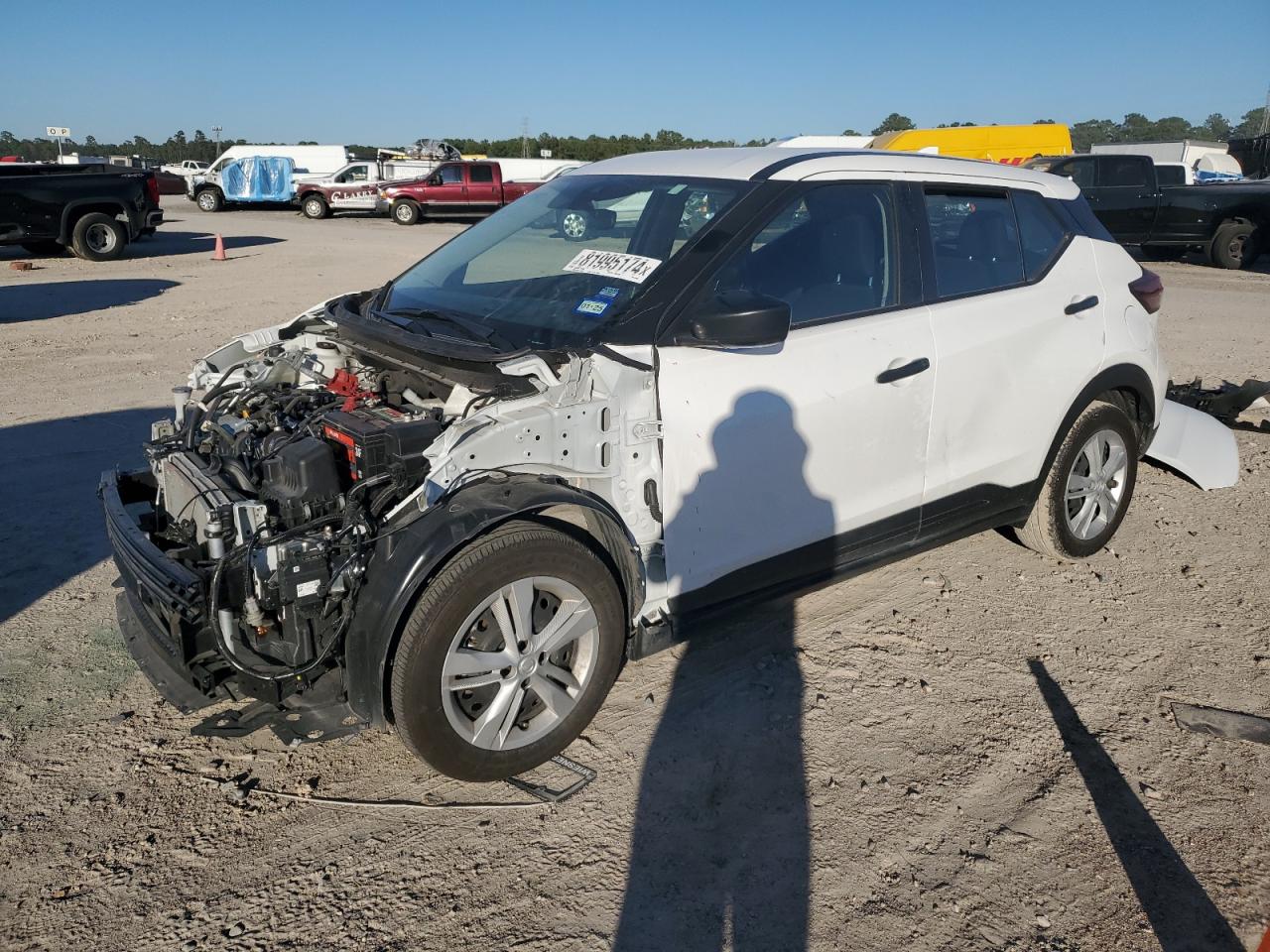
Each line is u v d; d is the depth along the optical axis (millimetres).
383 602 2832
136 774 3250
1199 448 6031
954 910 2721
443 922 2645
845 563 3941
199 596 2848
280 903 2699
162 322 11531
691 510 3385
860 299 3820
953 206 4215
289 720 2971
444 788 3209
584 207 4027
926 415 3963
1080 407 4598
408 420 3248
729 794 3182
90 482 5910
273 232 25281
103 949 2537
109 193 17828
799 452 3596
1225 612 4508
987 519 4461
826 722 3588
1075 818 3100
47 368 9047
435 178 29109
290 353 4137
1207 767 3367
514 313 3562
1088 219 4836
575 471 3127
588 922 2652
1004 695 3787
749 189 3652
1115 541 5324
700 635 3588
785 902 2736
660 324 3297
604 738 3471
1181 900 2768
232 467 3359
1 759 3299
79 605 4383
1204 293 15070
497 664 3055
